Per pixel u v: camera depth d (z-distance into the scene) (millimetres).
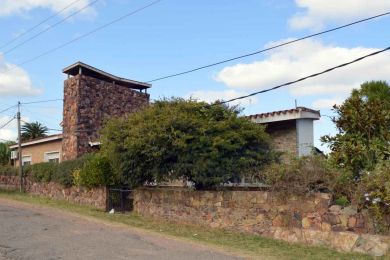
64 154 26500
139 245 11680
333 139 12570
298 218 12312
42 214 17281
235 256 10688
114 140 16328
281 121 17422
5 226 14039
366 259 10320
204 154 14781
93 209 19344
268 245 12078
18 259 9844
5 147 37938
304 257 10703
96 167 19359
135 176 16375
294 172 12492
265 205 13203
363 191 11000
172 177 15336
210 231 14180
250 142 15703
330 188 11703
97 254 10367
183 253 10836
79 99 25734
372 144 11906
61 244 11477
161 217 16547
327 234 11602
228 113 15836
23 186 27922
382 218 10586
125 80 28531
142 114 16047
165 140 15008
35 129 53312
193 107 15867
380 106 12508
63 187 23062
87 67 26250
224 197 14438
